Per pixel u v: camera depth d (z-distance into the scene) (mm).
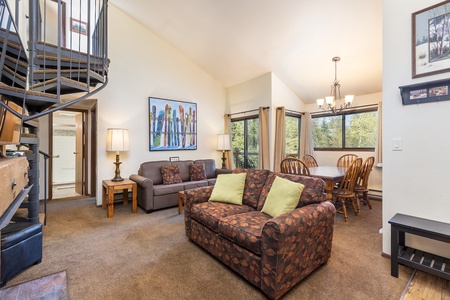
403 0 2074
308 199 2086
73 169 6812
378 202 4188
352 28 3143
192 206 2545
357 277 1873
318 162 5352
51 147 4500
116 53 4125
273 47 3871
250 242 1727
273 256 1558
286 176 2402
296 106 5207
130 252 2305
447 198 1874
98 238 2641
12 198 1112
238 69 4832
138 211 3723
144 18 4172
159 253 2287
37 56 2494
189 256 2229
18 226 2039
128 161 4277
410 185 2061
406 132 2072
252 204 2541
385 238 2205
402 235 2127
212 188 2801
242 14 3355
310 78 4531
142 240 2592
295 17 3170
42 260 2133
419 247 2053
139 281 1824
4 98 1795
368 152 4555
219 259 2098
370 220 3240
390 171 2172
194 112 5105
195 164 4605
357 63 3820
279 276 1563
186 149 4988
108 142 3799
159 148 4605
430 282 1799
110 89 4074
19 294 1648
